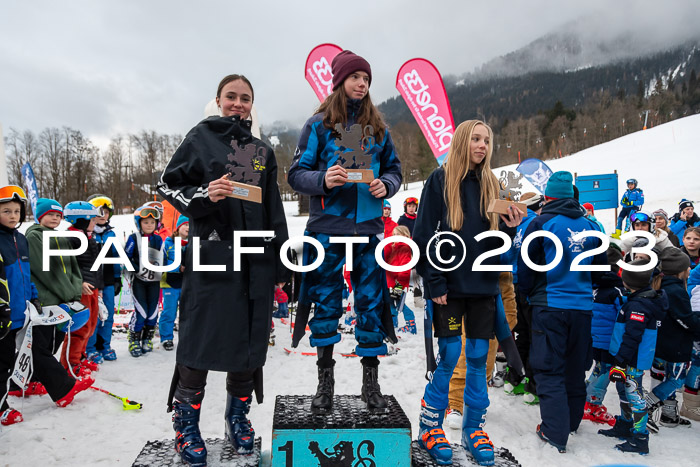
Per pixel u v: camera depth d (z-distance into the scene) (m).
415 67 8.01
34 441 3.22
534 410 4.10
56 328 3.90
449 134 7.92
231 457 2.55
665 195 18.42
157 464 2.45
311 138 2.57
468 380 2.92
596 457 3.22
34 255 3.95
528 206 4.91
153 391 4.33
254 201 2.38
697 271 4.28
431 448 2.72
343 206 2.46
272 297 2.53
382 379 4.87
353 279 2.58
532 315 3.63
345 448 2.38
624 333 3.41
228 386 2.65
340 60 2.58
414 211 8.66
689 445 3.46
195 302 2.37
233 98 2.65
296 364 5.34
